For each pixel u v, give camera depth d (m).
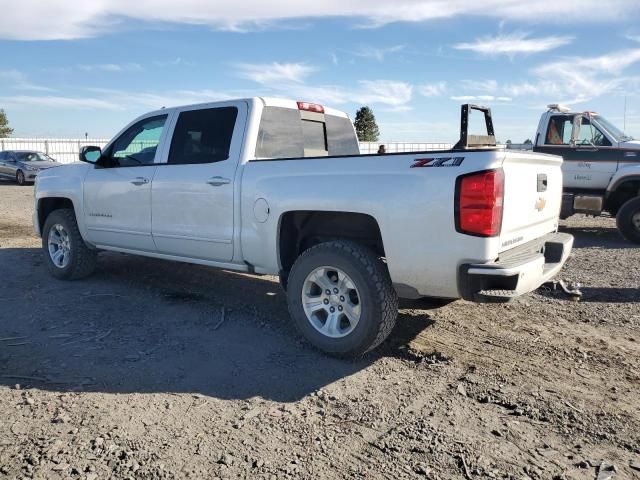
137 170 5.75
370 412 3.44
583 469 2.87
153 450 2.98
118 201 5.93
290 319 5.20
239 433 3.18
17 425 3.22
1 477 2.71
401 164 3.95
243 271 5.01
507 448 3.05
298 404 3.54
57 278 6.67
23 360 4.18
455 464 2.90
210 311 5.41
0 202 16.55
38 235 7.05
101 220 6.14
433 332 4.88
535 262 3.95
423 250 3.84
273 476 2.78
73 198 6.41
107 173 6.05
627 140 10.54
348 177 4.16
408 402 3.58
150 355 4.30
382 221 3.97
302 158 4.47
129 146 6.00
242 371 4.04
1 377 3.88
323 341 4.29
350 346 4.16
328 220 4.57
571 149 10.77
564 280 6.87
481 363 4.21
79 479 2.72
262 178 4.66
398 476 2.79
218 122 5.22
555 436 3.18
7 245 9.02
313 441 3.10
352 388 3.78
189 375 3.96
